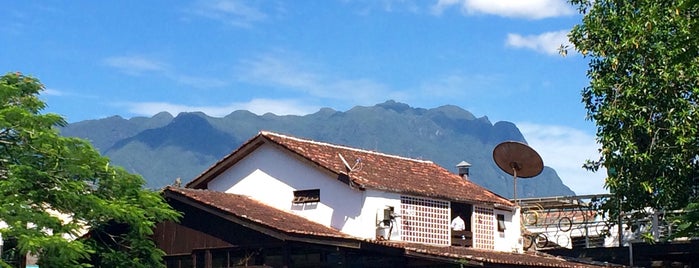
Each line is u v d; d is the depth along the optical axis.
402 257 28.95
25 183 24.34
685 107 29.58
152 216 27.47
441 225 35.28
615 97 30.77
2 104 25.38
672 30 29.62
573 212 43.81
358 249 27.88
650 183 30.45
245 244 29.86
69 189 25.11
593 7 31.58
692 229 24.73
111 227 29.70
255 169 35.47
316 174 33.97
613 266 33.88
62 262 24.36
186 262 31.16
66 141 25.64
